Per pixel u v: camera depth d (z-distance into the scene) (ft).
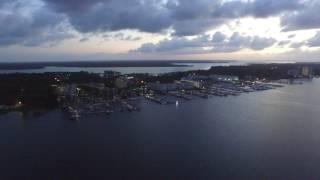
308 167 416.67
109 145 510.99
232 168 412.98
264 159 442.91
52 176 397.39
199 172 401.08
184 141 528.63
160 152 473.67
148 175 394.73
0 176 398.42
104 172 405.80
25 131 604.49
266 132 586.04
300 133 580.30
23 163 438.40
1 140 544.21
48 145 514.27
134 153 471.21
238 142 523.29
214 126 634.02
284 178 384.27
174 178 385.29
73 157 458.50
